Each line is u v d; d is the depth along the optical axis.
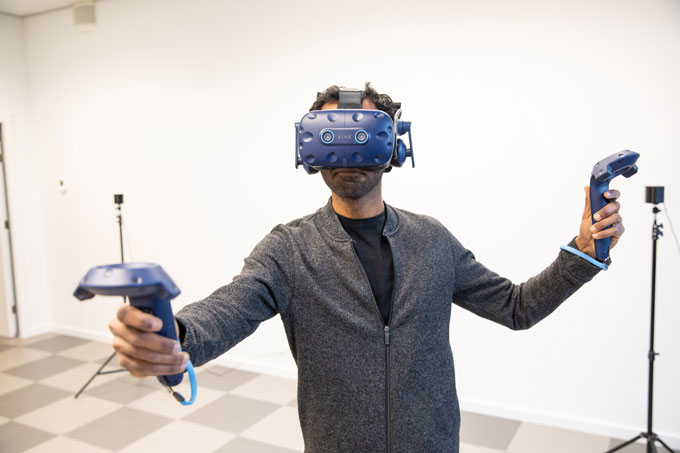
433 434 0.87
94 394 3.14
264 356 3.45
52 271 4.37
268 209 3.31
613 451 2.28
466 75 2.68
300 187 3.19
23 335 4.26
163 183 3.69
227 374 3.43
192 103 3.50
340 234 0.93
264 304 0.88
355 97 0.89
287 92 3.17
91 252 4.11
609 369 2.52
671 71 2.28
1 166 4.18
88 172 4.04
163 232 3.72
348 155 0.79
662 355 2.41
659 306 2.39
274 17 3.16
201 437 2.61
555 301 0.89
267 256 0.91
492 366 2.77
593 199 0.82
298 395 0.91
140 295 0.51
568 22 2.45
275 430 2.68
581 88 2.45
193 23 3.44
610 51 2.38
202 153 3.50
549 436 2.55
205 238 3.55
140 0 3.62
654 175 2.35
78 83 4.00
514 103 2.59
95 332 4.20
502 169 2.65
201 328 0.72
